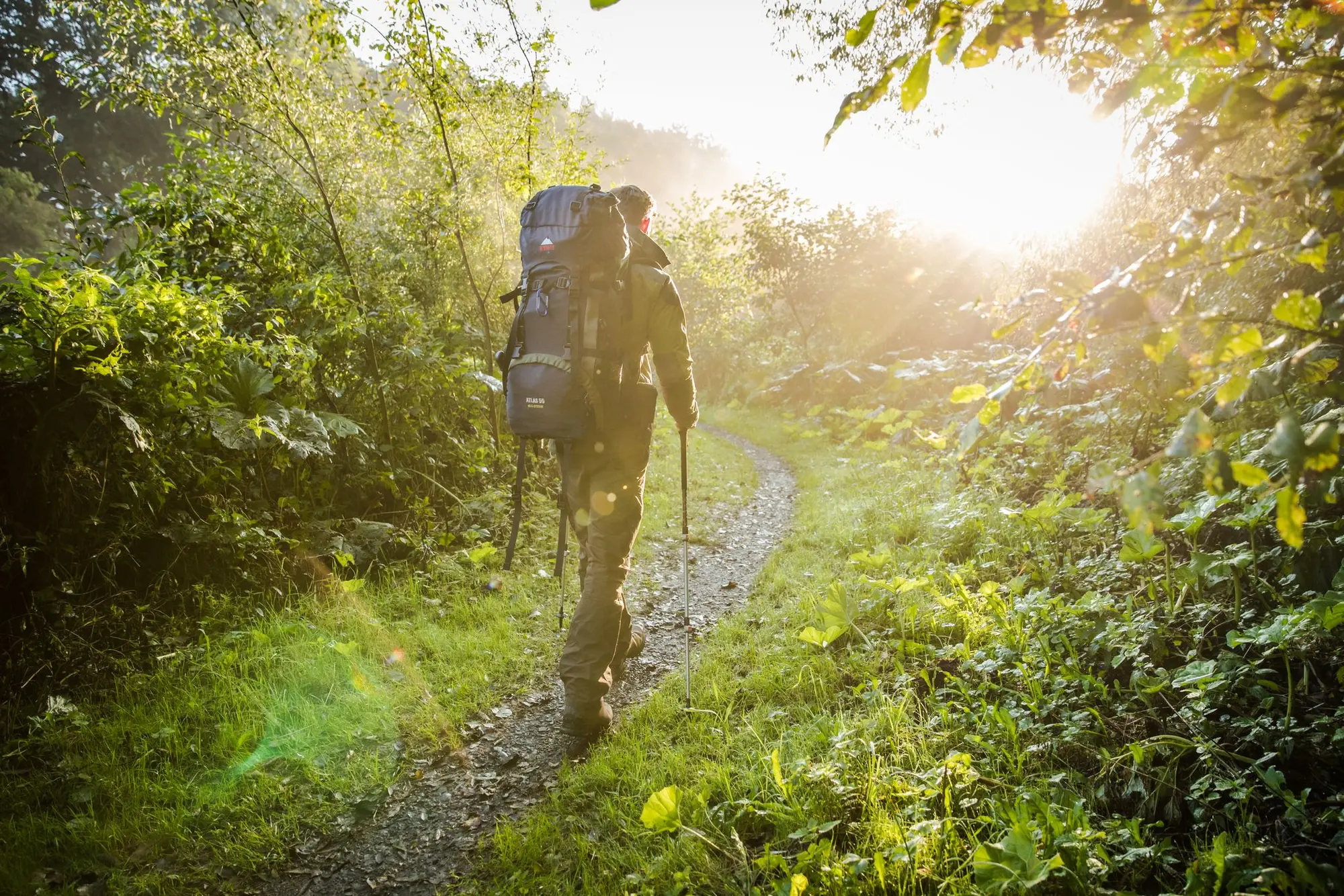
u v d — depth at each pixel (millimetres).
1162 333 1085
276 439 3807
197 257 4438
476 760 2625
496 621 3662
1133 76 1087
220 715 2777
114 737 2592
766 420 11508
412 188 5984
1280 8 992
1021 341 5926
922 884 1738
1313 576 2262
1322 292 1099
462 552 4457
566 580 4223
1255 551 2318
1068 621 2668
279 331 4219
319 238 5152
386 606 3760
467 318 6125
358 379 4805
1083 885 1583
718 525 5633
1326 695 2035
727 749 2445
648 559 4742
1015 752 2119
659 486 6547
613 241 2455
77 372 3143
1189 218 1083
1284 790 1817
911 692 2527
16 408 3021
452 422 5527
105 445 3209
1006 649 2629
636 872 1958
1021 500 4406
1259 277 2701
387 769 2545
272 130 5043
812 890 1720
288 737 2646
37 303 3008
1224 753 1893
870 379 10328
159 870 2104
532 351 2500
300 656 3178
